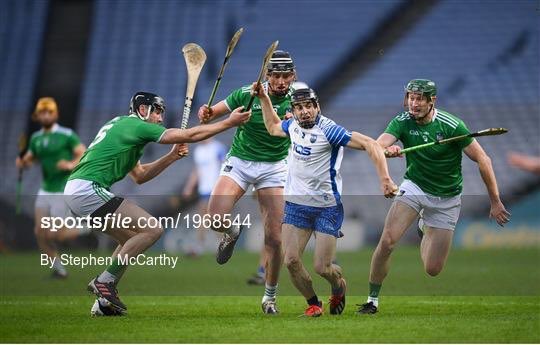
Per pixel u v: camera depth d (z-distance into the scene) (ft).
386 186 99.71
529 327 98.27
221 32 340.18
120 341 89.92
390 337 91.30
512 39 326.44
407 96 112.16
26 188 296.71
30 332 96.58
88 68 337.52
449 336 91.81
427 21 333.21
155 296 141.79
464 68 321.11
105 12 348.59
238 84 324.60
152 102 114.01
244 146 121.90
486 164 112.57
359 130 309.63
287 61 115.55
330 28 335.26
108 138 111.45
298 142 105.50
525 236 252.62
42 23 346.74
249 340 89.92
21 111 330.13
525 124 305.73
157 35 342.44
